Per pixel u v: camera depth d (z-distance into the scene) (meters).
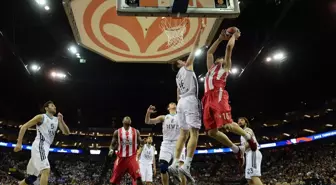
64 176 36.34
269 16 19.47
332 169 26.70
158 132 39.44
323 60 23.59
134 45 7.96
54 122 7.20
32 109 33.97
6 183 28.64
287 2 17.52
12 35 21.86
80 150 39.06
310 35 20.94
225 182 34.56
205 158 41.03
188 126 5.32
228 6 5.09
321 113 31.47
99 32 7.39
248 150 7.58
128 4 4.93
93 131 38.91
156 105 37.75
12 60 24.55
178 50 8.09
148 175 10.92
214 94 5.23
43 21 19.81
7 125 34.47
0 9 19.08
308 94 29.59
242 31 21.38
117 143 8.68
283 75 27.08
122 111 38.56
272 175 32.88
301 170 30.25
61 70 29.27
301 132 33.22
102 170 37.84
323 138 32.66
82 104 36.62
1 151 35.22
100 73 31.88
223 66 5.37
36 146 6.78
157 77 33.03
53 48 24.69
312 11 18.42
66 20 20.19
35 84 29.48
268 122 36.16
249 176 7.48
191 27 7.16
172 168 5.11
